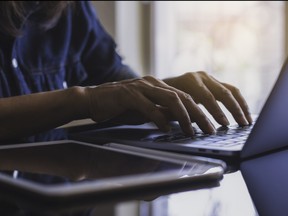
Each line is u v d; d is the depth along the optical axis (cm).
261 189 42
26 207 33
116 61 133
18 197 35
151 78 69
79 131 73
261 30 176
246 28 180
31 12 112
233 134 63
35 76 116
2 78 107
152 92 64
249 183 44
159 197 37
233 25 184
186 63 199
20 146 56
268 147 57
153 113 63
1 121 64
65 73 125
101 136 65
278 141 58
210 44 192
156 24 204
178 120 62
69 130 77
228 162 53
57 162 45
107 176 39
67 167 42
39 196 34
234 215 34
